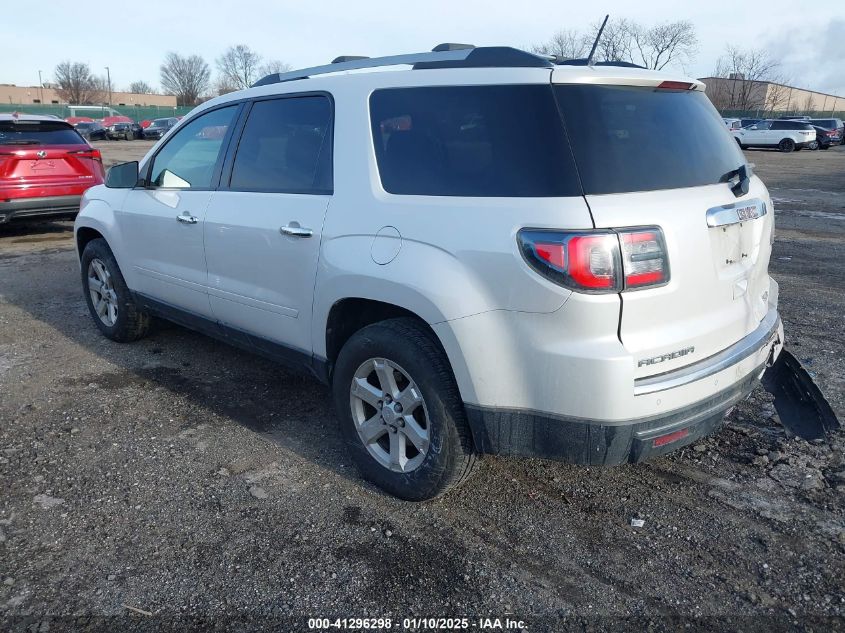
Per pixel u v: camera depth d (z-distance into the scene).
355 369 3.17
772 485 3.31
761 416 4.01
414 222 2.85
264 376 4.69
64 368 4.82
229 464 3.51
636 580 2.68
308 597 2.58
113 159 24.08
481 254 2.62
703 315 2.73
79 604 2.54
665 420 2.59
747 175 3.09
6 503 3.16
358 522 3.03
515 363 2.61
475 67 2.90
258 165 3.78
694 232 2.62
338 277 3.12
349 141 3.24
